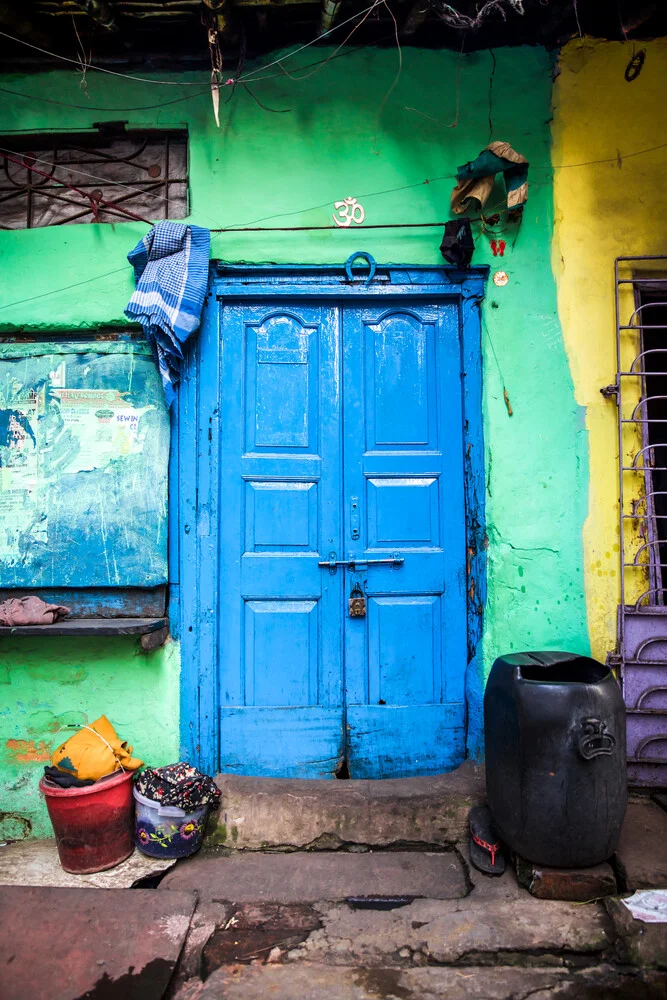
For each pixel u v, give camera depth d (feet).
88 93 9.79
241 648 9.76
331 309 10.07
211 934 6.97
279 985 6.38
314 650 9.82
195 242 9.39
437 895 7.50
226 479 9.83
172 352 9.29
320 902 7.45
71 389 9.58
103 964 6.51
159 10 8.89
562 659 7.95
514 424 9.66
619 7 9.34
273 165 9.78
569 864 7.23
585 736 6.98
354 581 9.85
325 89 9.80
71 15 9.04
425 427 10.02
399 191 9.80
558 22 9.49
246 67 9.77
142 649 9.46
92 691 9.42
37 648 9.44
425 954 6.68
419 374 10.07
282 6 9.04
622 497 9.52
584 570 9.58
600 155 9.86
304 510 9.92
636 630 9.45
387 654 9.84
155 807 8.21
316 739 9.67
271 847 8.46
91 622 9.21
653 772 9.23
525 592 9.53
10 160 9.82
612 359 9.74
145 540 9.50
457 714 9.78
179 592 9.62
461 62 9.87
